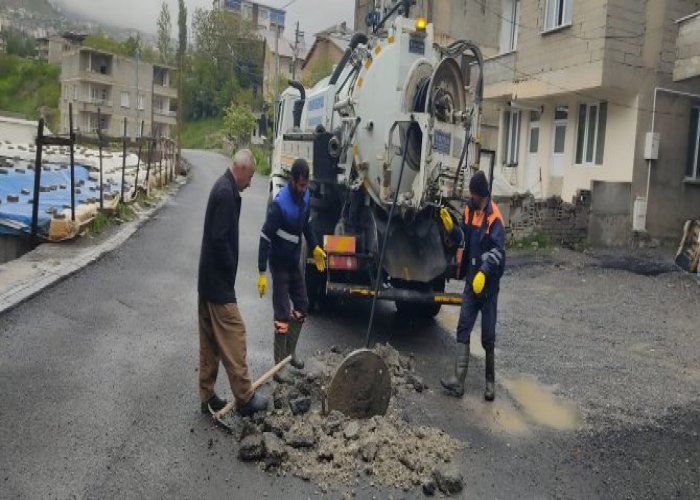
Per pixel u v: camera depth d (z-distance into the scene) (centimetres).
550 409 584
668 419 575
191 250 1247
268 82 6412
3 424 469
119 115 7250
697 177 1638
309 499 407
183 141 7781
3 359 595
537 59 1716
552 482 452
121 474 417
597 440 523
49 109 7838
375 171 757
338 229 783
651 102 1555
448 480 425
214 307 486
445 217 729
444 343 768
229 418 504
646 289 1162
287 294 605
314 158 812
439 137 741
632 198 1574
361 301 945
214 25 8381
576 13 1572
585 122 1716
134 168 2341
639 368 720
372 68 762
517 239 1545
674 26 1555
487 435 519
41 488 395
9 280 852
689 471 480
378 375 514
